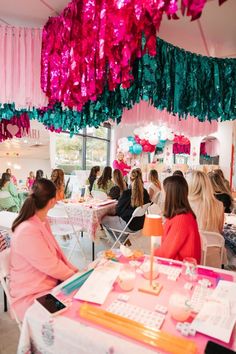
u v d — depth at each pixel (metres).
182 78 1.96
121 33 1.11
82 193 4.52
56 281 1.41
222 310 0.95
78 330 0.84
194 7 0.76
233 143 5.38
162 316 0.92
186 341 0.79
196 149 5.79
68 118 2.47
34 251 1.31
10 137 3.11
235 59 2.12
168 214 1.57
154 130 5.76
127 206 3.13
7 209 4.08
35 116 2.67
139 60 1.66
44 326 0.89
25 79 1.84
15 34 1.82
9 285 1.39
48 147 5.66
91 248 3.49
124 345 0.77
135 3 1.00
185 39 2.05
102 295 1.04
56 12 1.72
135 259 1.45
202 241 1.96
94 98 1.50
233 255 2.36
